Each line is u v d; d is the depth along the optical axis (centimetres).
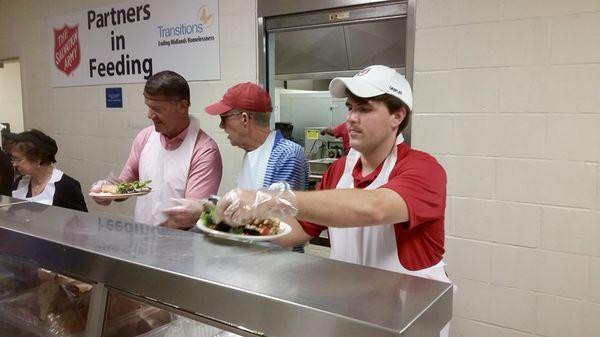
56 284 115
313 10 257
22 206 140
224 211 97
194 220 129
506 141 206
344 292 75
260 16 276
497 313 215
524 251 206
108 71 354
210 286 79
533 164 201
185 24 307
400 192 105
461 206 219
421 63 224
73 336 108
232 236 105
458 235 221
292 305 70
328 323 67
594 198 190
